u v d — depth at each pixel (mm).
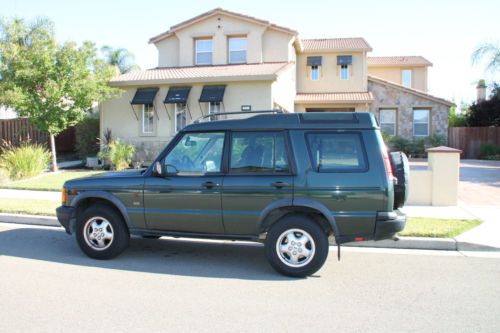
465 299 5074
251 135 6137
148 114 20312
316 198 5773
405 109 27234
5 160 16203
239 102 19250
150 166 6484
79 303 4840
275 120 6105
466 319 4488
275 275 5973
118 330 4148
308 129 5961
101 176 6812
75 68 17203
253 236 6066
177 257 6891
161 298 5023
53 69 17016
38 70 16859
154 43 25703
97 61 18250
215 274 6000
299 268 5805
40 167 16516
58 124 17672
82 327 4211
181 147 6422
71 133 23500
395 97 27344
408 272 6141
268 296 5133
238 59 24344
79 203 6770
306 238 5820
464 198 12180
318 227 5793
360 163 5758
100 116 20578
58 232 8641
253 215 5973
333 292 5297
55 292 5188
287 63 22688
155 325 4270
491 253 7223
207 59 24766
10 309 4656
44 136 21641
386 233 5691
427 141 26391
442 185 10984
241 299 5020
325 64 28172
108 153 18844
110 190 6543
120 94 19500
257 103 19047
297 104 26859
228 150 6172
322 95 26906
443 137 26766
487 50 27703
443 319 4480
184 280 5719
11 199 11750
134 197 6430
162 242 7906
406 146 26375
